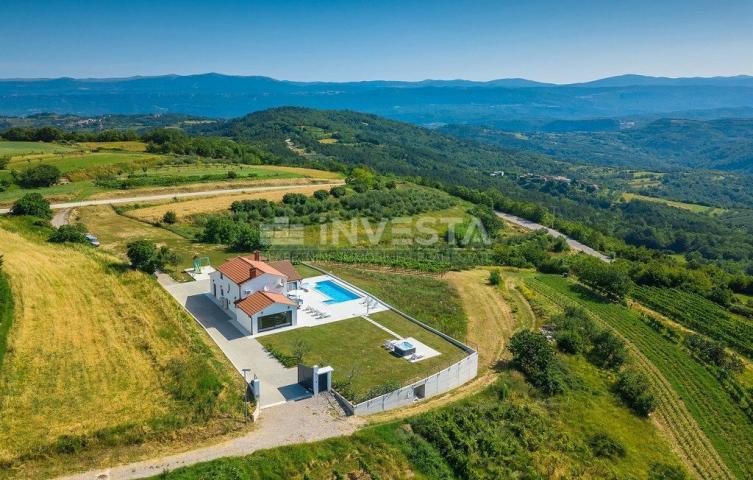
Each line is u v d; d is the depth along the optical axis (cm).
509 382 4534
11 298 4672
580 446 3962
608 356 5516
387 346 4728
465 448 3544
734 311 8506
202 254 7181
